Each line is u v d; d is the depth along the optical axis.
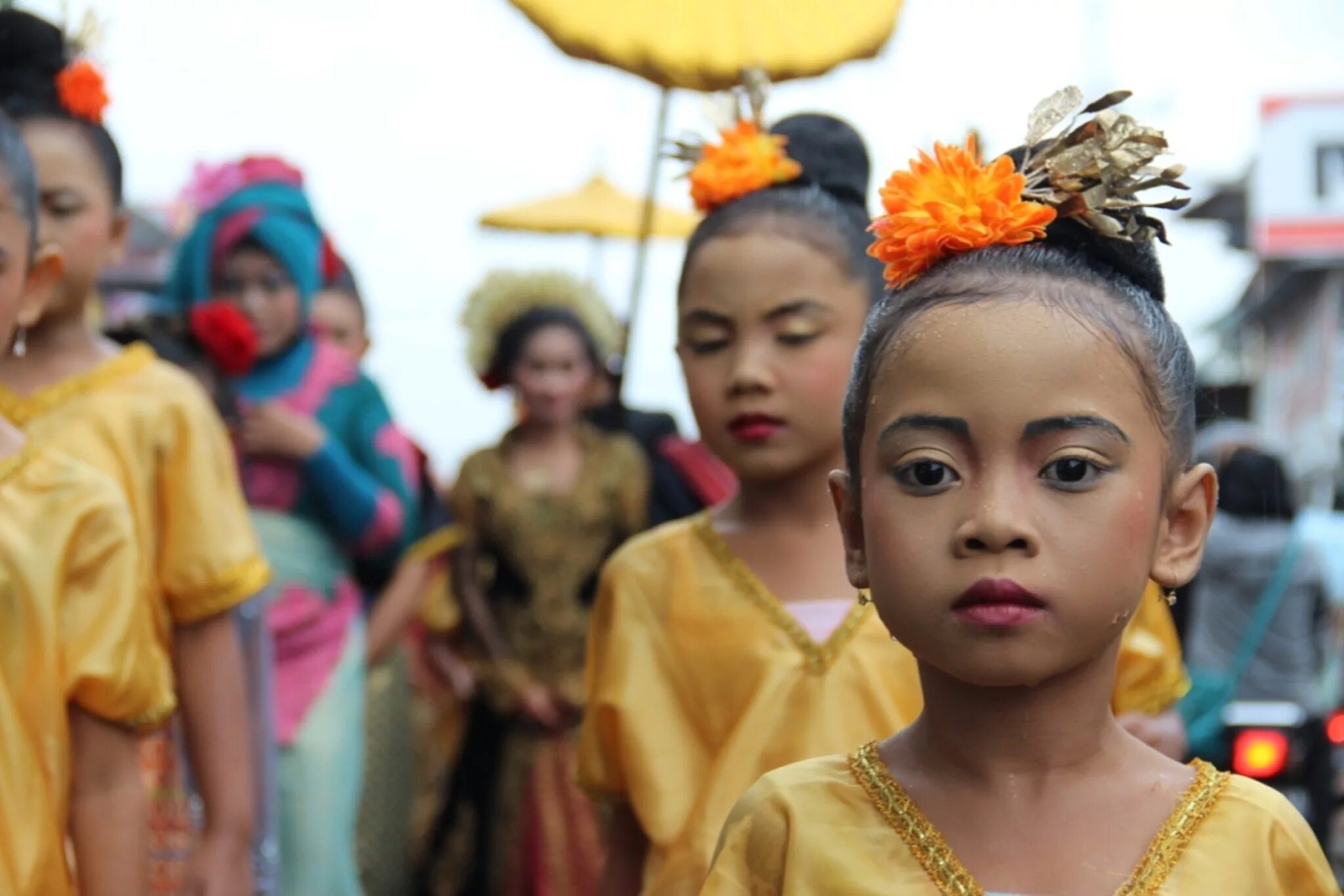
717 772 3.91
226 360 6.26
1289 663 7.94
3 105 4.61
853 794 2.64
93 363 4.75
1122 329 2.50
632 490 7.75
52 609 3.66
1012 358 2.44
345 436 6.68
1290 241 18.91
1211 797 2.56
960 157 2.63
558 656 7.68
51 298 4.51
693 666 4.05
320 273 6.79
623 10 4.73
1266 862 2.51
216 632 4.74
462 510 7.82
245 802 4.75
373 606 7.27
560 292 7.97
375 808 7.24
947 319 2.50
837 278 4.00
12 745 3.56
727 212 4.08
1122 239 2.65
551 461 7.82
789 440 3.99
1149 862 2.51
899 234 2.61
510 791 7.62
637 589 4.16
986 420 2.44
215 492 4.77
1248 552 7.93
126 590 3.78
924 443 2.47
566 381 7.80
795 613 3.99
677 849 3.93
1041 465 2.45
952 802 2.58
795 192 4.11
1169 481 2.56
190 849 5.27
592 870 7.56
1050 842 2.53
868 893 2.55
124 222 4.83
